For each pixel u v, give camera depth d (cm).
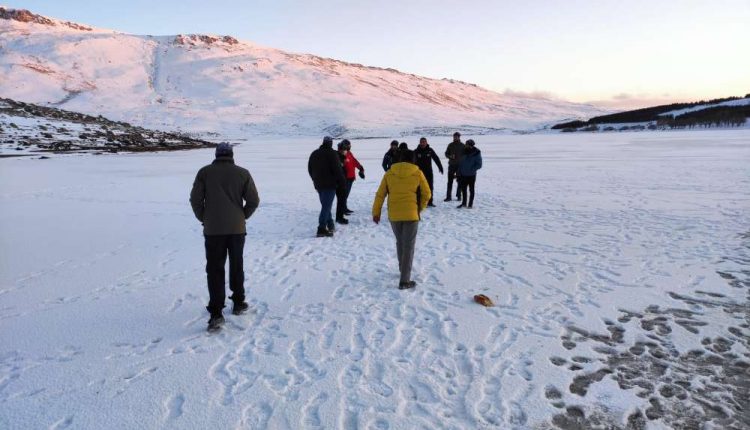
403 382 358
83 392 356
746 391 340
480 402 329
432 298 536
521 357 392
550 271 623
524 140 7481
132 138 5041
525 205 1155
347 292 563
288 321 481
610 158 2770
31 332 465
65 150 3891
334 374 372
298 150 5519
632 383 352
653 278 581
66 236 908
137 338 449
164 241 861
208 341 439
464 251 738
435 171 2394
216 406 333
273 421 315
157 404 338
